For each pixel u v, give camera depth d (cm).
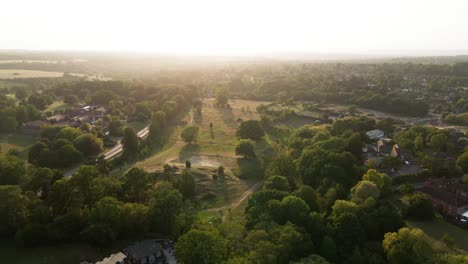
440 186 13362
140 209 10756
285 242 9369
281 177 13300
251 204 11925
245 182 15762
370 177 12706
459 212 11406
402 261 9125
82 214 10544
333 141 16488
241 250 9356
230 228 10844
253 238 9644
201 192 14400
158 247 9981
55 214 10806
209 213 12812
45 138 18725
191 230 9406
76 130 19975
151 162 17988
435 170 14612
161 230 10900
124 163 17925
